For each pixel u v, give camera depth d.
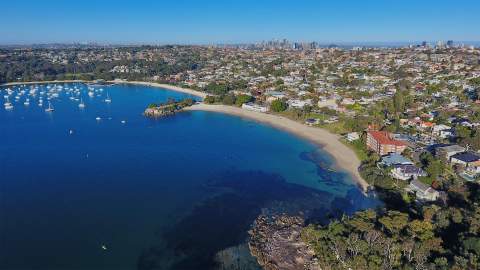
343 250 122.00
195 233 149.25
